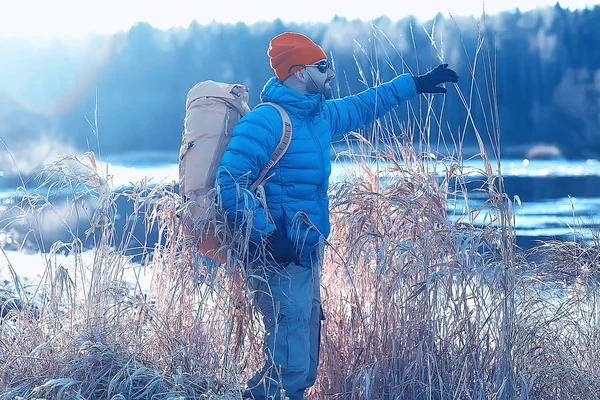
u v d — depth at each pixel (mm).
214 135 3494
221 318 3719
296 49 3559
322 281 4141
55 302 3758
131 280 4691
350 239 4004
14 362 3506
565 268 4348
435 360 3561
